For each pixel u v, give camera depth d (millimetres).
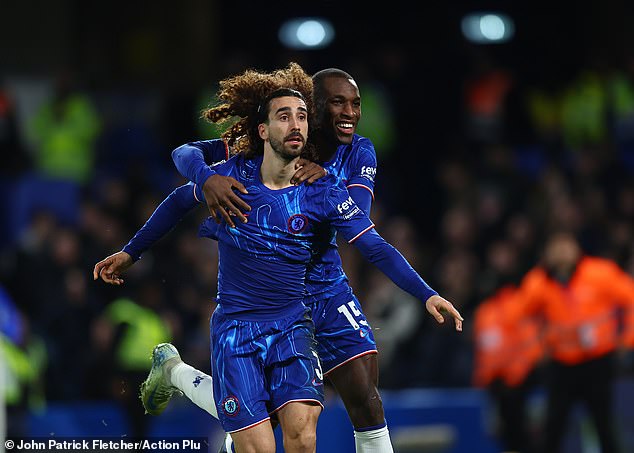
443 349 39031
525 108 54250
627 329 35344
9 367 32906
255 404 18750
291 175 19078
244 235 18953
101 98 53750
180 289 39938
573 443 39250
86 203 43562
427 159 52188
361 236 18984
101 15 59750
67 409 35219
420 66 54125
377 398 20078
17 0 57688
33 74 58031
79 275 40031
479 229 45094
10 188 47344
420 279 18750
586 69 56531
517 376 37125
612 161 49438
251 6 62281
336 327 20078
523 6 62594
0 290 33500
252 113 19672
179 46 60156
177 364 21438
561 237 35906
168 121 52375
